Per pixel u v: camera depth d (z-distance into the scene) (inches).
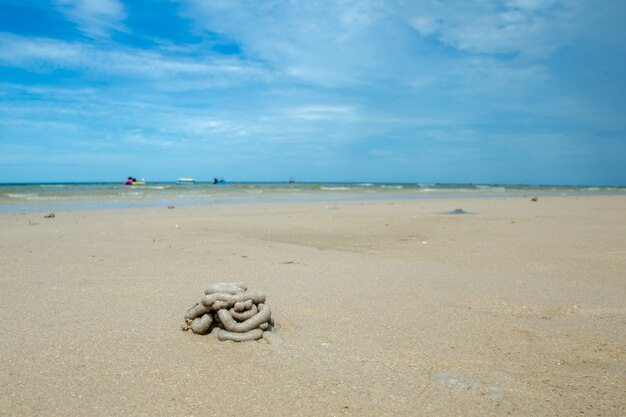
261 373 149.3
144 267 310.2
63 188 1774.1
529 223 586.2
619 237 446.0
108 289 252.1
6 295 238.7
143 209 820.6
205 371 150.9
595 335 182.4
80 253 364.5
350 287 256.7
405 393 137.1
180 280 273.1
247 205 950.4
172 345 171.9
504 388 140.4
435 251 377.1
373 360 159.0
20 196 1172.5
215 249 386.9
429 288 254.1
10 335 180.5
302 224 580.7
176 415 124.8
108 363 156.1
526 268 306.8
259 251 378.0
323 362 157.0
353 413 126.3
